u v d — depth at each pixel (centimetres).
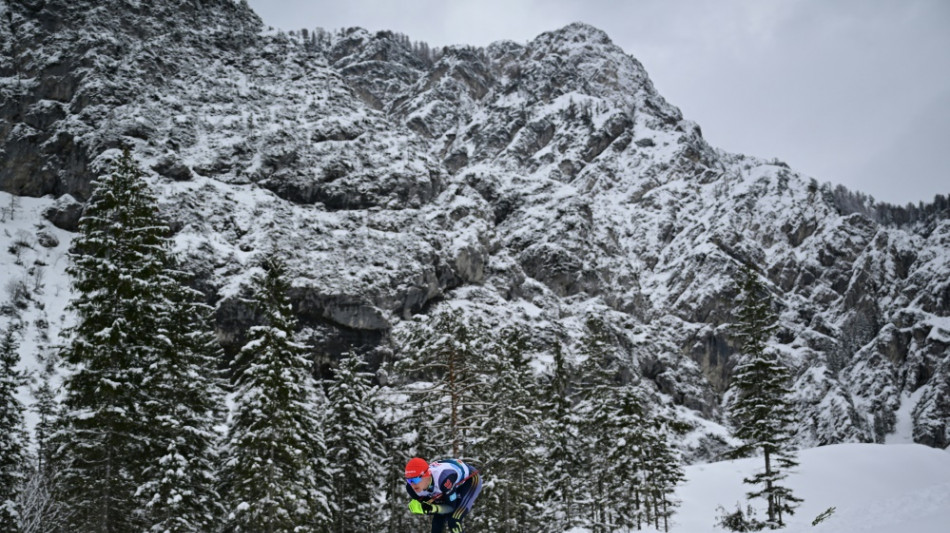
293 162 15500
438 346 4250
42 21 17412
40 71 16112
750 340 4934
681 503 6444
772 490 4653
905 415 19088
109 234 3188
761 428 4750
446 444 4147
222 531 3891
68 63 16275
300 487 3641
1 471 3769
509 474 4484
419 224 14912
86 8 17925
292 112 17338
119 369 3094
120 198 3212
